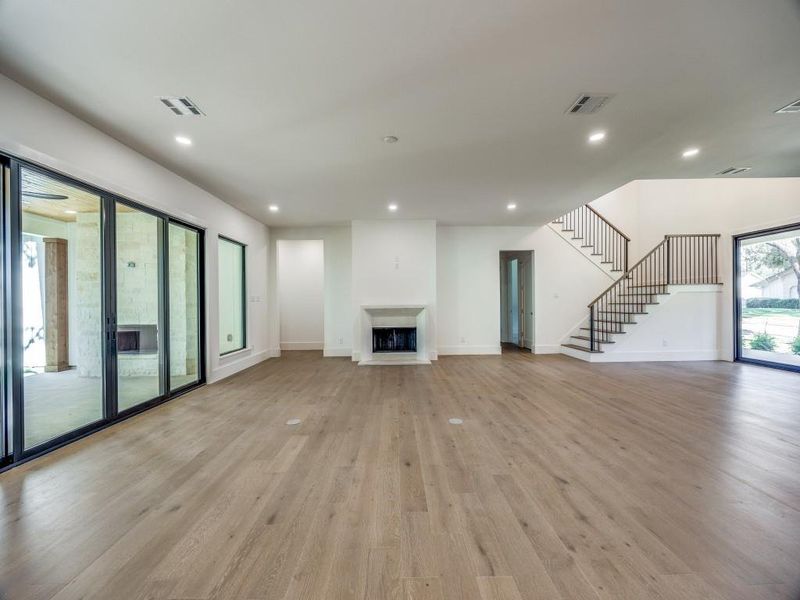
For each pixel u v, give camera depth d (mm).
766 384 5043
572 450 2879
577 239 8008
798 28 2092
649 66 2449
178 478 2451
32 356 4715
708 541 1792
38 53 2268
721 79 2600
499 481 2395
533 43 2215
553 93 2764
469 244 7910
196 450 2906
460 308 7891
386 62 2393
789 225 5914
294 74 2512
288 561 1663
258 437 3180
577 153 3898
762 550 1725
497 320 7914
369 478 2441
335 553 1715
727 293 6891
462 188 5113
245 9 1924
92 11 1921
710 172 4551
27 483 2387
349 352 7883
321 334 8812
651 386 4965
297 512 2051
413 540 1807
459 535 1844
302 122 3180
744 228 6609
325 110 2984
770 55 2336
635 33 2133
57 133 2898
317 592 1484
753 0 1894
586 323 8031
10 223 2619
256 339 7016
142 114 3037
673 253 7875
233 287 6449
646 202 8500
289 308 8805
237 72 2488
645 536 1833
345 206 6098
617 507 2092
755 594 1464
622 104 2926
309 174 4492
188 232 5129
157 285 4398
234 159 4008
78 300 4508
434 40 2184
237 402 4273
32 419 3541
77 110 2967
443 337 7879
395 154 3891
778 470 2531
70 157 3018
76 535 1855
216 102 2859
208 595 1472
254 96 2779
